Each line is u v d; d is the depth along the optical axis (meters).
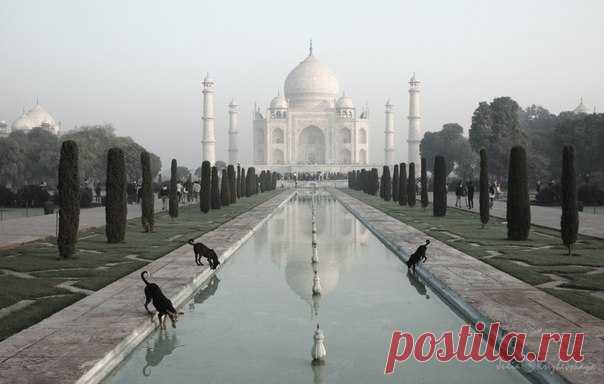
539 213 51.25
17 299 17.80
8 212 56.75
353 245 32.88
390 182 76.00
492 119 94.75
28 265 23.88
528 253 26.80
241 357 13.95
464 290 18.97
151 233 36.12
